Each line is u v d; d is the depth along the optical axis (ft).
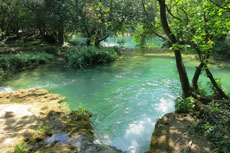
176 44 20.35
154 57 67.62
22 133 18.26
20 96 29.91
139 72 46.32
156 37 30.60
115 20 57.67
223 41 67.31
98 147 16.06
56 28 79.25
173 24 24.72
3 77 42.14
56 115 23.02
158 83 37.22
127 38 145.89
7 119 21.01
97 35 70.23
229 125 16.78
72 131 18.88
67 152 15.17
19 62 51.37
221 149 14.01
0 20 101.50
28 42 92.17
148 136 19.17
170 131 17.58
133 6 60.59
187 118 20.12
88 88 35.06
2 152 15.14
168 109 25.36
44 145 16.46
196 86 26.58
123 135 19.42
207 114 18.80
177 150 14.71
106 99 29.53
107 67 52.65
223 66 50.78
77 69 50.98
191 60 59.31
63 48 79.30
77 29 69.05
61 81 39.78
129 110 25.32
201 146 14.92
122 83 37.78
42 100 28.45
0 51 59.72
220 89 24.80
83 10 68.85
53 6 69.41
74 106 26.91
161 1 21.70
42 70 49.47
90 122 22.27
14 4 82.69
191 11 23.94
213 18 18.88
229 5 17.65
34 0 72.54
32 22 90.48
